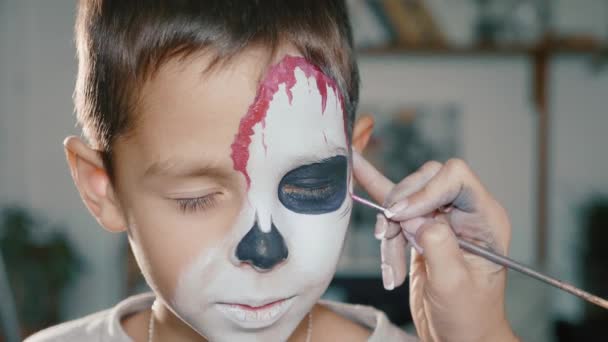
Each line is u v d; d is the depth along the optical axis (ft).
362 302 10.68
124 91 2.74
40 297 11.71
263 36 2.67
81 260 12.61
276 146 2.67
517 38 12.48
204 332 2.82
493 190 12.64
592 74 12.60
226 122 2.62
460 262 3.02
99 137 2.97
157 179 2.69
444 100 12.55
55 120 12.57
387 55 12.48
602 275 12.41
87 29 3.04
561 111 12.68
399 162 12.53
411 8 12.46
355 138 3.39
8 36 12.45
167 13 2.67
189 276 2.74
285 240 2.75
